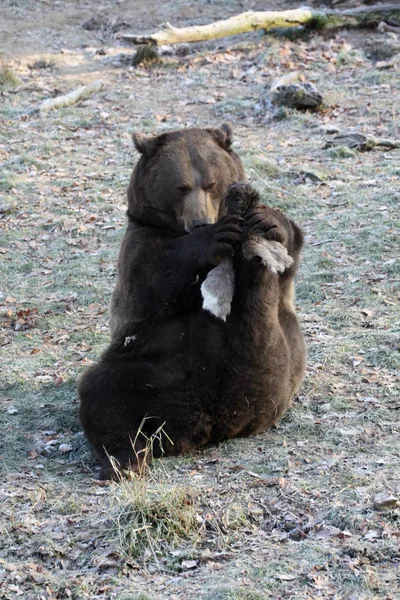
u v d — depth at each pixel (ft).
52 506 31.22
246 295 32.48
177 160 35.47
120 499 30.55
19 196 72.54
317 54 101.35
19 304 55.26
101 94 95.66
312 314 49.85
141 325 34.06
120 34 113.09
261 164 73.56
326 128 81.71
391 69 95.30
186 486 31.01
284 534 28.50
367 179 71.05
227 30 102.68
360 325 48.14
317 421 37.17
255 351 33.12
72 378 43.73
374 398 39.14
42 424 39.24
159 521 29.04
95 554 28.12
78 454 36.45
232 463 33.60
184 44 107.96
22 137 85.51
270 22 104.37
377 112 84.23
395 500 29.17
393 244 59.06
